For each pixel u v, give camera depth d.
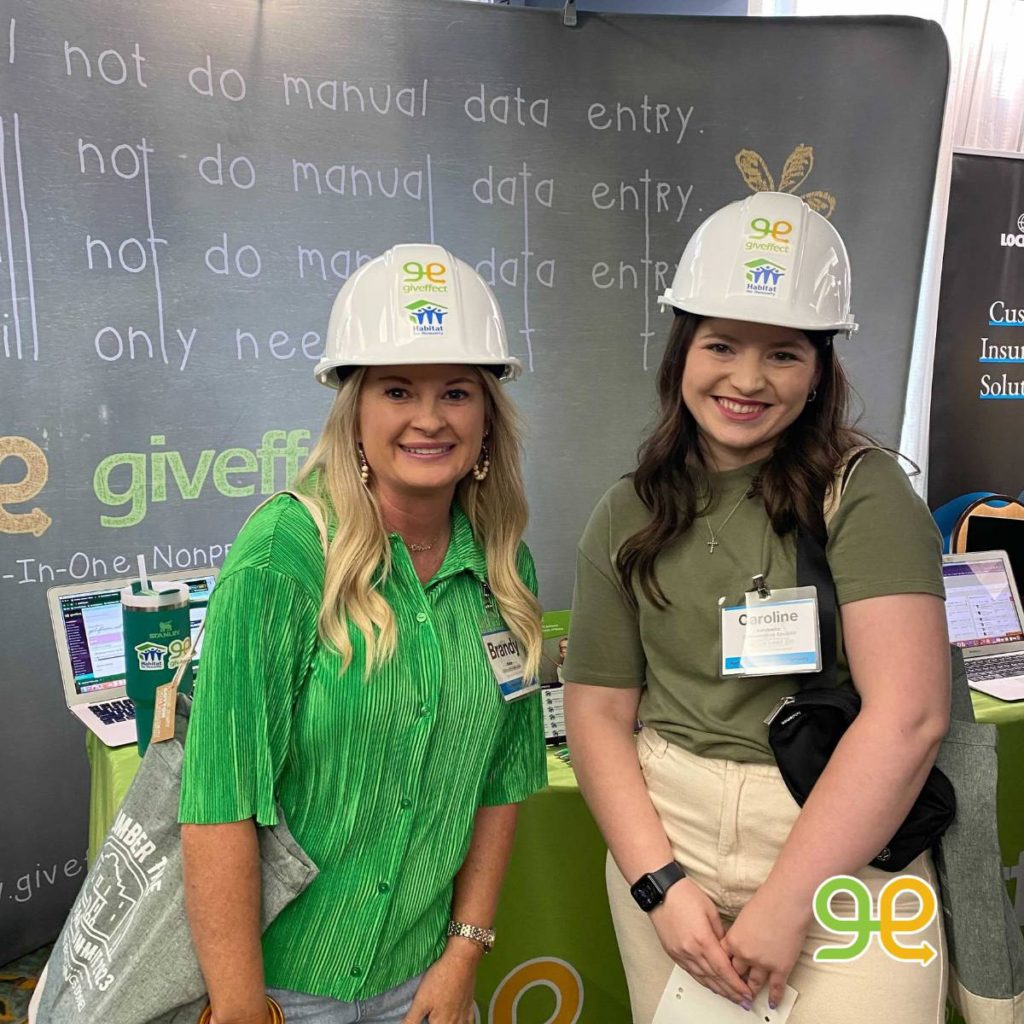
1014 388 2.92
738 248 1.10
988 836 1.11
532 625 1.13
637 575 1.20
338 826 0.98
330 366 0.99
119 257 2.15
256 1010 0.93
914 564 1.05
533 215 2.45
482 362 0.97
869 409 2.74
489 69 2.35
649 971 1.25
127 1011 0.94
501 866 1.18
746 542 1.14
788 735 1.09
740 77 2.51
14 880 2.27
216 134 2.18
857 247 2.65
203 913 0.90
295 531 0.96
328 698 0.95
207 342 2.25
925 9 2.86
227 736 0.90
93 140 2.09
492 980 1.60
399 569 1.03
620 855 1.20
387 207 2.33
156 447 2.25
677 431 1.20
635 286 2.56
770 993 1.07
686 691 1.19
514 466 1.12
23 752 2.24
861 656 1.06
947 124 2.81
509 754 1.17
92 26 2.05
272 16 2.17
